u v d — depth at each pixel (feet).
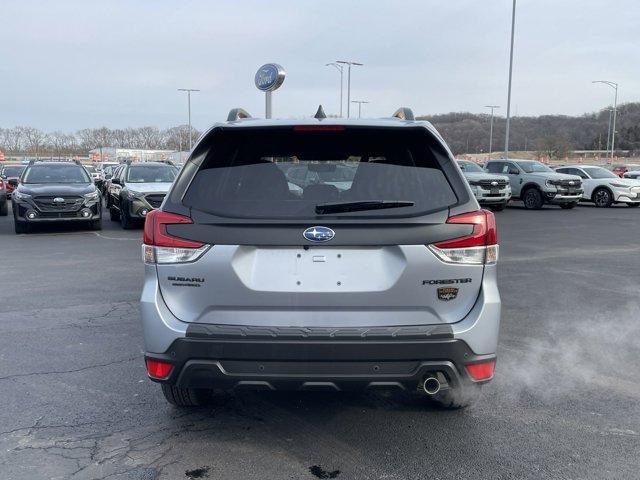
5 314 22.81
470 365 10.94
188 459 11.69
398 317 10.85
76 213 50.60
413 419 13.46
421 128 11.51
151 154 269.03
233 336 10.66
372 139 11.87
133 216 52.06
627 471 11.26
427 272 10.77
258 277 10.82
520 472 11.19
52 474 11.14
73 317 22.43
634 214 73.67
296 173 11.41
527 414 13.84
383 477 10.98
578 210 80.84
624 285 28.71
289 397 14.71
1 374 16.34
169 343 10.93
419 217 10.79
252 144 11.87
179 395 13.32
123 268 33.27
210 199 11.18
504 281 29.60
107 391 15.19
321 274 10.78
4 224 60.64
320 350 10.55
